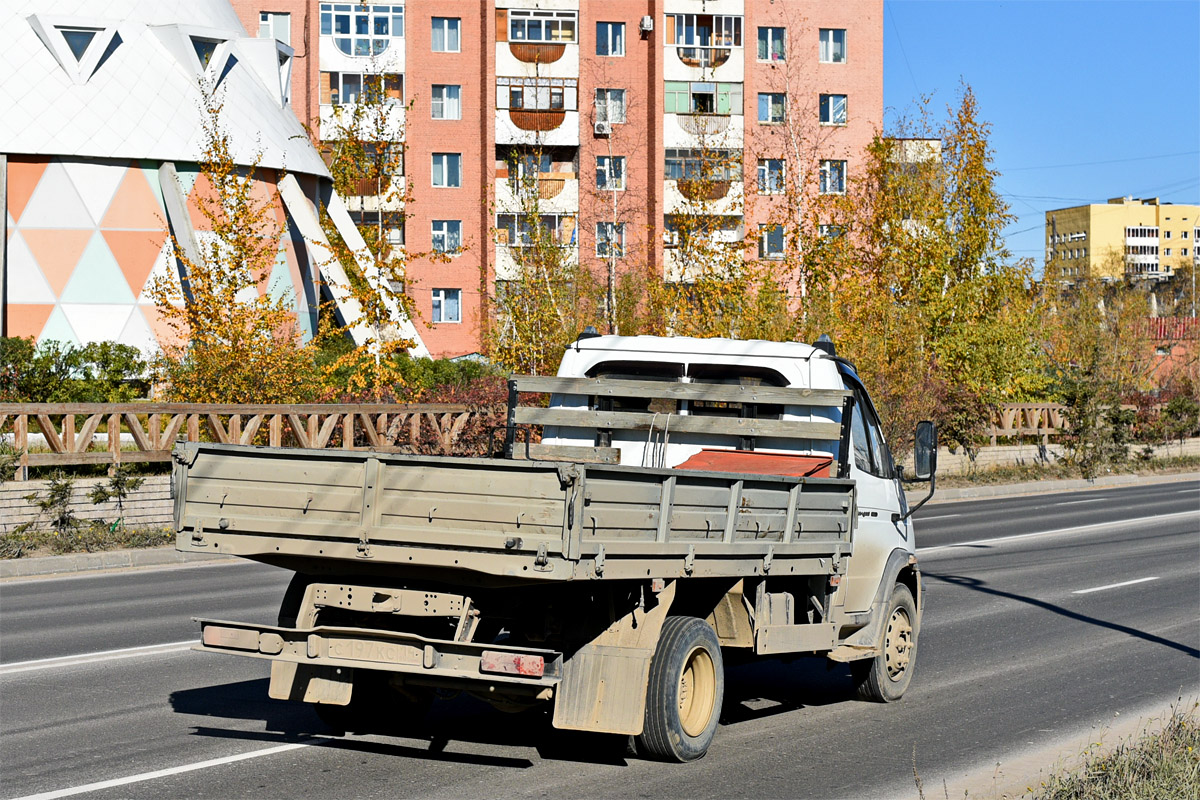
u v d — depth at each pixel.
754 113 59.31
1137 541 21.52
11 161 36.81
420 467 6.61
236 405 22.25
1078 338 62.97
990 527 24.11
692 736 7.44
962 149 37.09
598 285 46.25
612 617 6.98
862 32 60.41
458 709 8.88
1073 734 8.38
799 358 9.02
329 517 6.78
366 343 29.83
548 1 57.94
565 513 6.25
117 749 7.51
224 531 7.00
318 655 6.98
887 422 31.20
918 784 6.42
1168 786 6.30
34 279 36.72
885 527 9.49
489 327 49.06
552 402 9.35
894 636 9.56
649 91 59.16
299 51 57.06
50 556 17.36
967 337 35.97
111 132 37.66
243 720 8.35
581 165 58.53
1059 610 14.14
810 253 35.78
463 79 57.97
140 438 20.97
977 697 9.64
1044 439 38.72
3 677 9.75
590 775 7.10
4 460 19.11
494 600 7.01
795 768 7.38
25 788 6.62
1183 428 44.38
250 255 27.88
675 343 9.26
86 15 39.09
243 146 40.31
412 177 57.38
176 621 12.60
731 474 7.23
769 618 8.02
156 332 37.28
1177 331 79.31
